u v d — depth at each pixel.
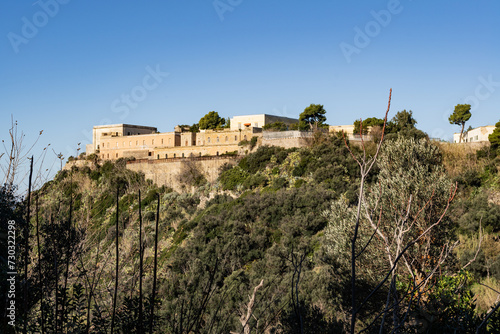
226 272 35.62
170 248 45.53
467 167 47.62
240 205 50.97
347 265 20.97
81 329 6.04
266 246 42.38
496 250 28.33
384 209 19.38
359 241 20.47
